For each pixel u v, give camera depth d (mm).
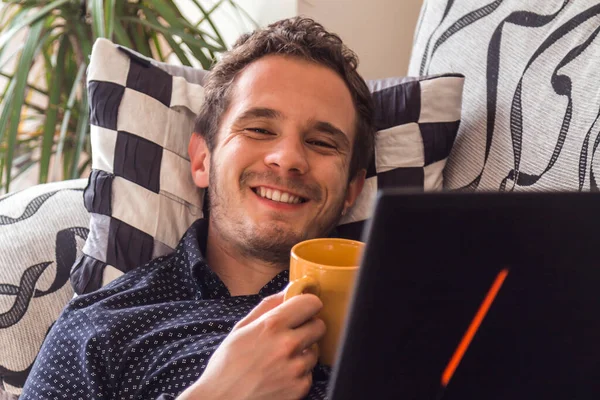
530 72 1047
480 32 1164
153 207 1088
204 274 954
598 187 867
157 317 892
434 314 440
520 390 479
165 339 860
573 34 1000
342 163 992
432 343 451
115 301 926
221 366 697
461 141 1158
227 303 914
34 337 1042
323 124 968
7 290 1033
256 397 684
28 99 2078
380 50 1687
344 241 779
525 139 1022
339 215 1028
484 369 467
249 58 1017
